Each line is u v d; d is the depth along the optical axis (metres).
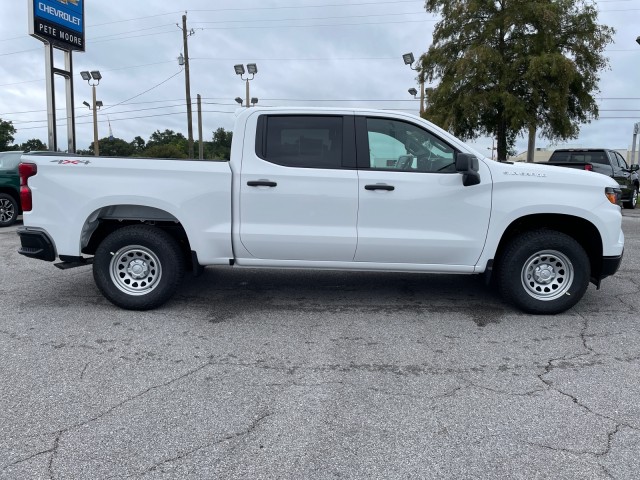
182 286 6.15
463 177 4.87
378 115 5.02
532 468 2.67
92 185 4.97
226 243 5.02
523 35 18.42
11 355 4.09
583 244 5.34
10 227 11.99
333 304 5.52
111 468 2.64
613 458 2.75
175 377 3.72
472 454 2.79
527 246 4.98
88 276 6.71
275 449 2.83
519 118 17.84
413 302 5.59
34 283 6.33
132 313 5.16
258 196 4.95
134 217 5.15
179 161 4.99
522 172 4.96
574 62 18.14
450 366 3.96
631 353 4.22
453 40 19.52
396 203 4.92
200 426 3.06
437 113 19.81
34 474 2.59
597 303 5.61
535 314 5.15
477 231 4.95
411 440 2.92
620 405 3.34
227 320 4.98
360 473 2.62
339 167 4.96
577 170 5.14
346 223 4.96
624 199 17.72
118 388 3.54
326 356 4.14
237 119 5.06
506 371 3.87
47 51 19.39
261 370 3.86
